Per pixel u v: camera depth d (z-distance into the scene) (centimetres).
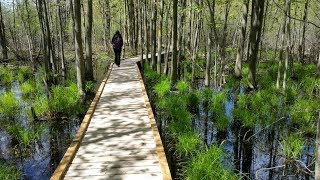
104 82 1257
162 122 899
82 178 480
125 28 3083
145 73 1688
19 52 3005
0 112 934
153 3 1736
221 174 498
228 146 727
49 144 729
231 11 2169
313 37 2903
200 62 1903
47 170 602
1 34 2588
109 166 521
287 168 609
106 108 882
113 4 2922
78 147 602
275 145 734
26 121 886
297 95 1118
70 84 1258
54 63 1852
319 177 374
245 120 809
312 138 745
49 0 2017
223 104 1001
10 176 555
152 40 1791
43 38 1631
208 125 867
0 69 1950
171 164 619
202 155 541
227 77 1602
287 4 1127
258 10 1337
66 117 899
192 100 995
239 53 1573
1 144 730
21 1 2594
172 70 1298
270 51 2959
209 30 1262
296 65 1925
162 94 1124
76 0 1061
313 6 2069
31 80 1469
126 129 703
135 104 924
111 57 2805
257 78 1565
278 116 904
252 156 679
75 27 1086
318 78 1278
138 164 529
